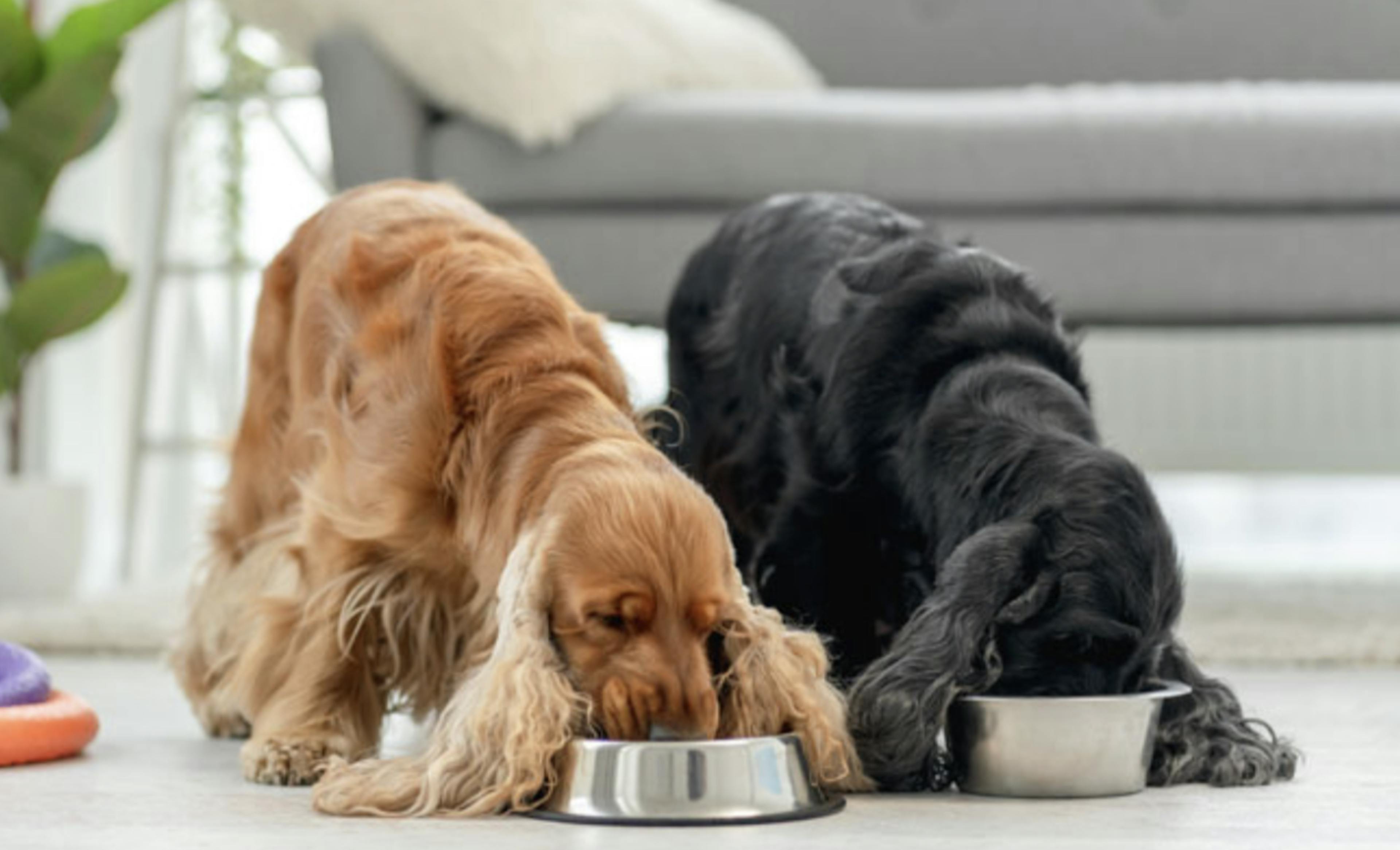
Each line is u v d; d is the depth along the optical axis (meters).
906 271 3.32
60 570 6.07
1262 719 3.48
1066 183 5.16
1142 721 2.82
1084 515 2.79
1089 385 3.24
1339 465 7.62
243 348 7.70
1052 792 2.80
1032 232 5.21
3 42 5.69
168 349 7.64
